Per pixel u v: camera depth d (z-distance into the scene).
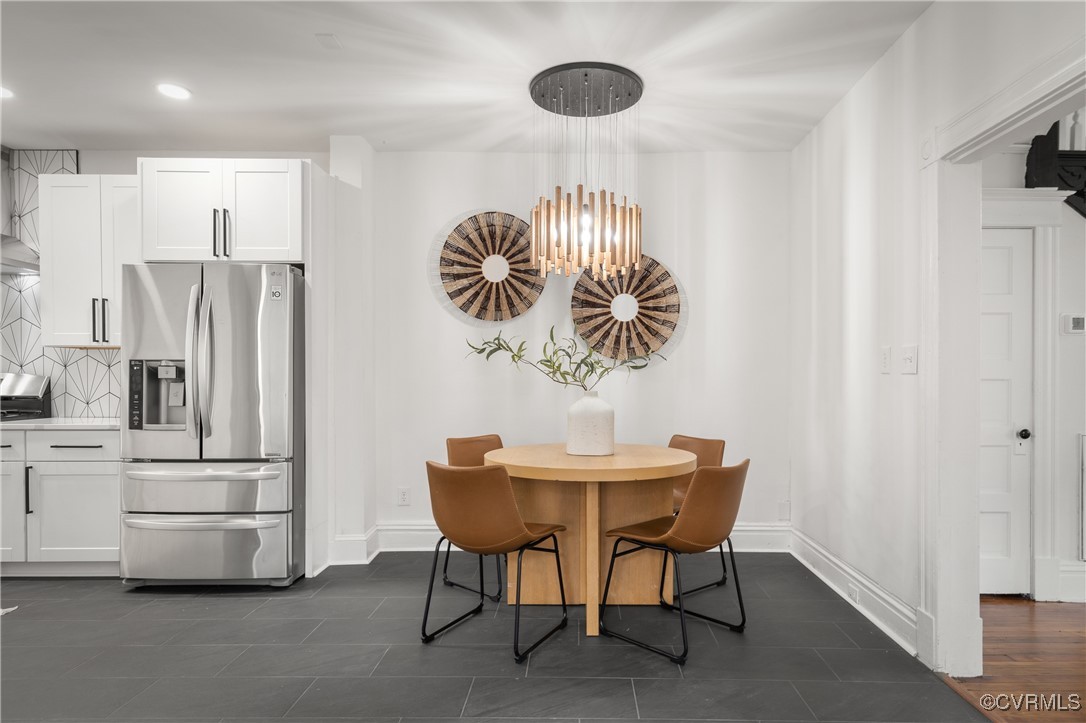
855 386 3.14
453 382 4.12
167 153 4.14
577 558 3.08
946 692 2.24
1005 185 3.28
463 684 2.28
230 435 3.35
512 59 2.91
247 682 2.31
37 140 3.94
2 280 4.08
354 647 2.60
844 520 3.27
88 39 2.75
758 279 4.11
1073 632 2.81
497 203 4.14
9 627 2.84
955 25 2.29
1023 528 3.27
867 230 3.01
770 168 4.11
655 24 2.60
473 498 2.41
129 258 3.73
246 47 2.82
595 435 3.03
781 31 2.65
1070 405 3.23
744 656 2.51
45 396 4.05
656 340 4.08
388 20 2.59
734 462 4.09
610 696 2.20
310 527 3.56
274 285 3.36
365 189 3.91
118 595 3.28
